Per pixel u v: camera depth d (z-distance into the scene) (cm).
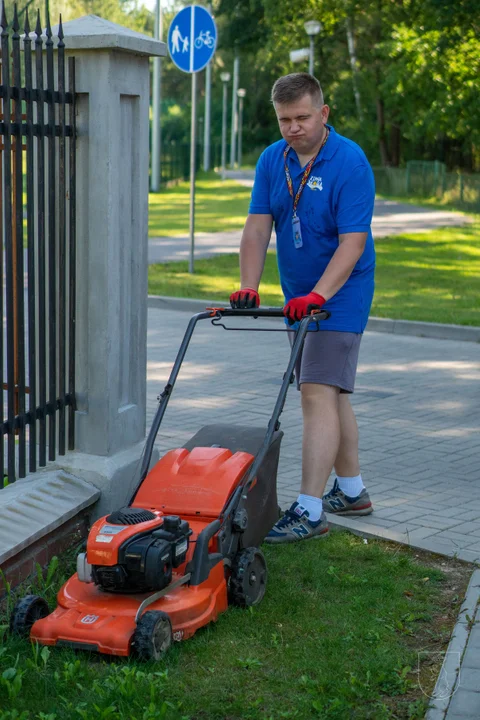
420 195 4688
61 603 408
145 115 542
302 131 498
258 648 408
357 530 550
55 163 515
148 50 520
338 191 510
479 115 3506
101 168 510
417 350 1176
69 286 520
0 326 481
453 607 455
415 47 3441
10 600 435
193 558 415
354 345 538
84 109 511
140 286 552
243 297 496
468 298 1551
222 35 5397
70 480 519
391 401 905
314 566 498
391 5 4178
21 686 364
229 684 377
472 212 3709
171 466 461
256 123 10375
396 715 360
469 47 3291
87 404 532
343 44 4897
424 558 519
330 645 410
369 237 540
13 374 491
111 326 524
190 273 1744
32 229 488
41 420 517
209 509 435
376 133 5303
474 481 662
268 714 356
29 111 477
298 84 495
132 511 411
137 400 561
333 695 370
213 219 3066
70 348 526
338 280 500
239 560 441
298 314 477
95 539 392
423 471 684
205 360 1079
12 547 440
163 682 373
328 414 538
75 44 500
